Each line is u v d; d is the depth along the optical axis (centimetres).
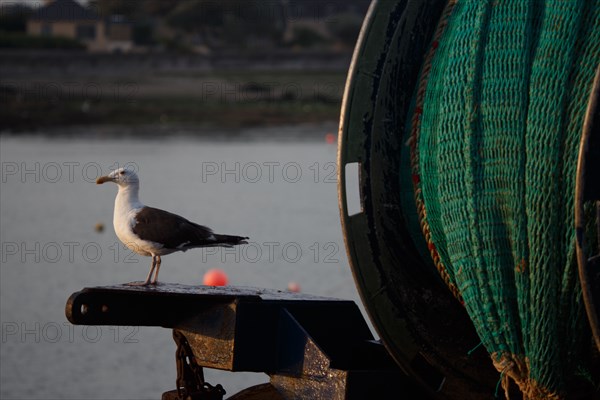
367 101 1198
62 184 6569
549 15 1103
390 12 1214
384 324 1182
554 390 1085
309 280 3319
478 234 1099
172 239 1358
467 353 1208
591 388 1153
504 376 1116
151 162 7912
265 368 1246
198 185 6341
